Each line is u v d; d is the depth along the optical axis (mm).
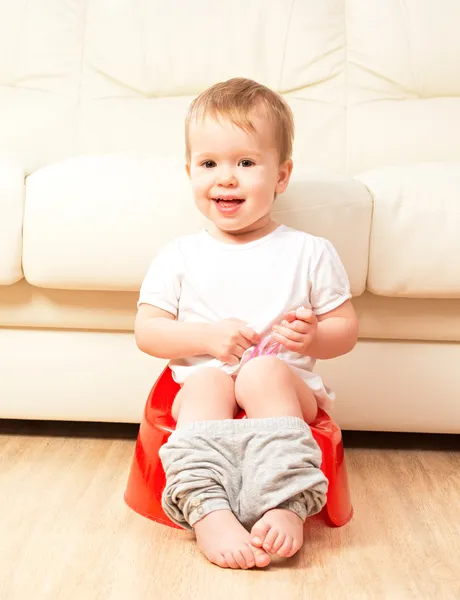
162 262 1198
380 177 1329
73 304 1351
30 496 1148
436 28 1974
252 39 1983
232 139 1118
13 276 1294
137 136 1934
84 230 1275
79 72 1997
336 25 1999
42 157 1891
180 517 989
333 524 1071
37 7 2002
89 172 1294
